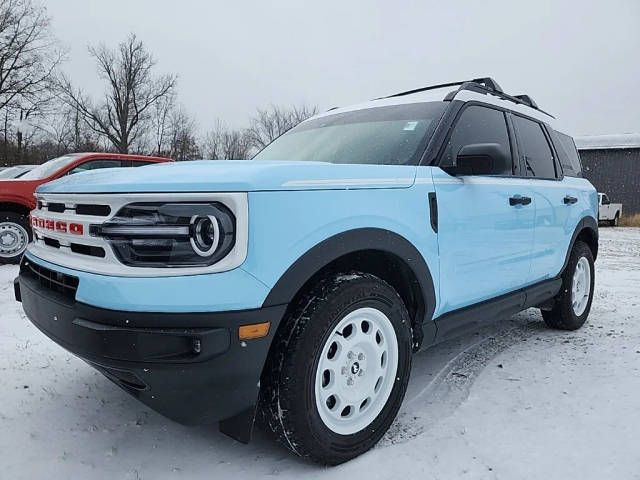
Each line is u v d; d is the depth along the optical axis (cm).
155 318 178
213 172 195
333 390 218
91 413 268
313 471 216
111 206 188
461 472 214
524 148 361
